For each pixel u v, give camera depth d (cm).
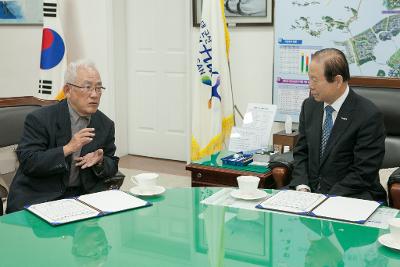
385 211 190
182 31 488
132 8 512
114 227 176
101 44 509
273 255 152
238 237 167
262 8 424
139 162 517
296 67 404
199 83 409
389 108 294
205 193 215
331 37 386
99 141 246
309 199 201
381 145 242
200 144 417
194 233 171
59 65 425
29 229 174
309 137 259
